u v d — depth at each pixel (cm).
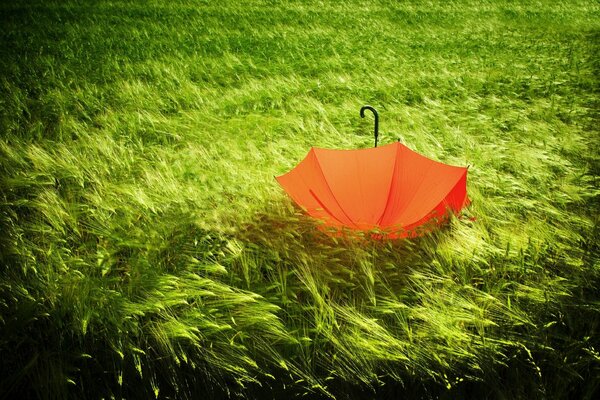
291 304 246
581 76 756
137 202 328
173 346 224
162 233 295
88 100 594
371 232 257
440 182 270
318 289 256
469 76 756
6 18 1197
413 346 221
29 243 275
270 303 244
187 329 217
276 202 326
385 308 238
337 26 1341
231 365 215
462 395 217
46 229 295
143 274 255
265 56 912
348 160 278
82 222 320
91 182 367
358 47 1029
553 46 1059
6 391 201
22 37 981
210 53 932
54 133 491
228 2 1694
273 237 289
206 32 1161
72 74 716
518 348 229
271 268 262
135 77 742
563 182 367
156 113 570
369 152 282
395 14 1592
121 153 414
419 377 221
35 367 211
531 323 229
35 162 377
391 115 578
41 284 241
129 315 226
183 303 241
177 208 321
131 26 1189
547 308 244
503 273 266
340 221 255
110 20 1252
